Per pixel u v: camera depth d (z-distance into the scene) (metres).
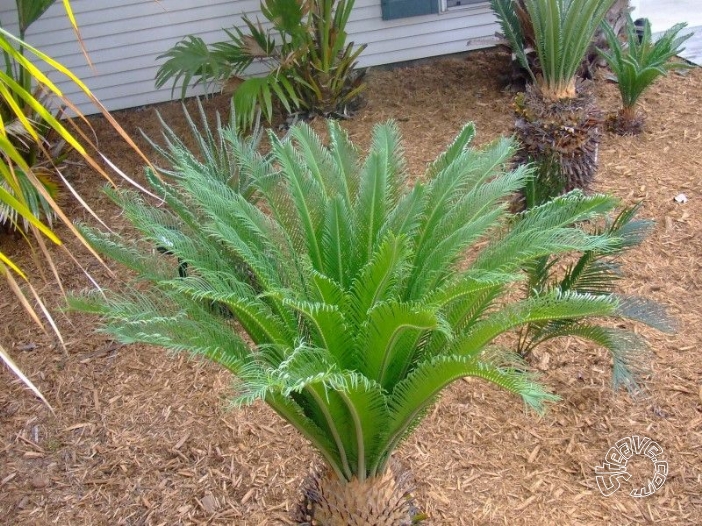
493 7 5.65
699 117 6.06
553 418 3.48
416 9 7.38
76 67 7.34
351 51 7.12
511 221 2.93
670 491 3.09
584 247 2.12
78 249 5.11
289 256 2.46
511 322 2.14
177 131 6.85
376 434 2.27
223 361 2.03
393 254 1.98
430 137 6.13
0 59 6.68
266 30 7.41
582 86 4.72
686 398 3.51
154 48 7.40
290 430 3.55
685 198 4.97
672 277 4.28
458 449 3.36
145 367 4.04
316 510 2.56
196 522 3.12
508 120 6.26
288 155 2.51
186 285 2.00
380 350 2.14
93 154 6.53
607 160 5.55
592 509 3.04
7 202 1.45
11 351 4.23
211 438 3.54
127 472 3.40
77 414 3.77
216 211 2.39
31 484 3.38
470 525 3.00
